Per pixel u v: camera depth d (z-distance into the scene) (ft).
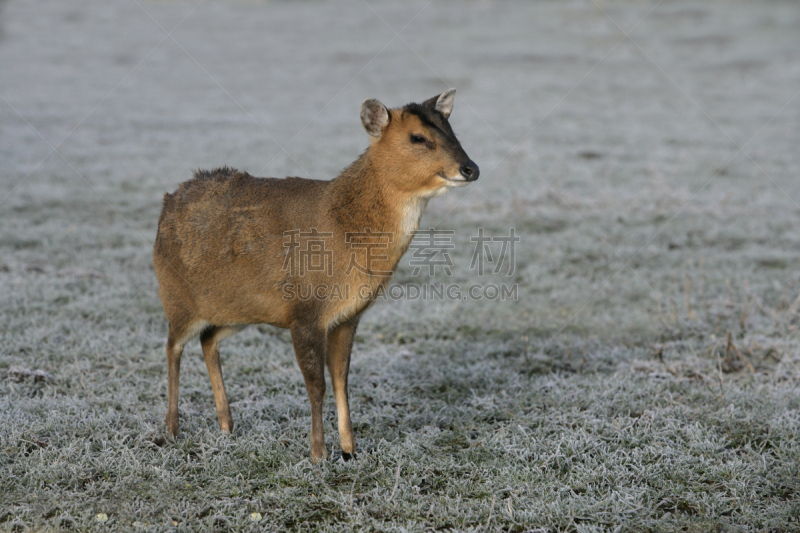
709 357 35.83
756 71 139.13
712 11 216.74
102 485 22.97
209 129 95.55
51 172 72.02
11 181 67.82
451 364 35.27
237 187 25.98
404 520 21.86
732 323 40.29
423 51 167.63
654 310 42.88
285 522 21.67
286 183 25.77
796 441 26.61
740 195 67.56
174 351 26.58
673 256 52.31
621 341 38.73
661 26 196.95
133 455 24.47
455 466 24.98
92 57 150.82
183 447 25.84
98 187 67.62
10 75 128.26
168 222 26.22
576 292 45.93
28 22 189.06
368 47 172.45
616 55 160.35
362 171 24.62
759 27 189.26
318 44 176.55
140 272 47.06
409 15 224.94
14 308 38.88
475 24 209.77
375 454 25.53
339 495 22.88
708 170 77.10
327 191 24.77
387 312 42.57
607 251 53.78
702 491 23.71
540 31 196.44
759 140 90.58
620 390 31.58
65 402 28.73
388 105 113.19
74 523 20.98
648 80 134.92
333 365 25.66
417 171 24.13
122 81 128.67
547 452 26.07
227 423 27.20
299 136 92.53
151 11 215.72
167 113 104.88
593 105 115.24
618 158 83.35
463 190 70.74
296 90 125.59
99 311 39.78
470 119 104.17
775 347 36.14
